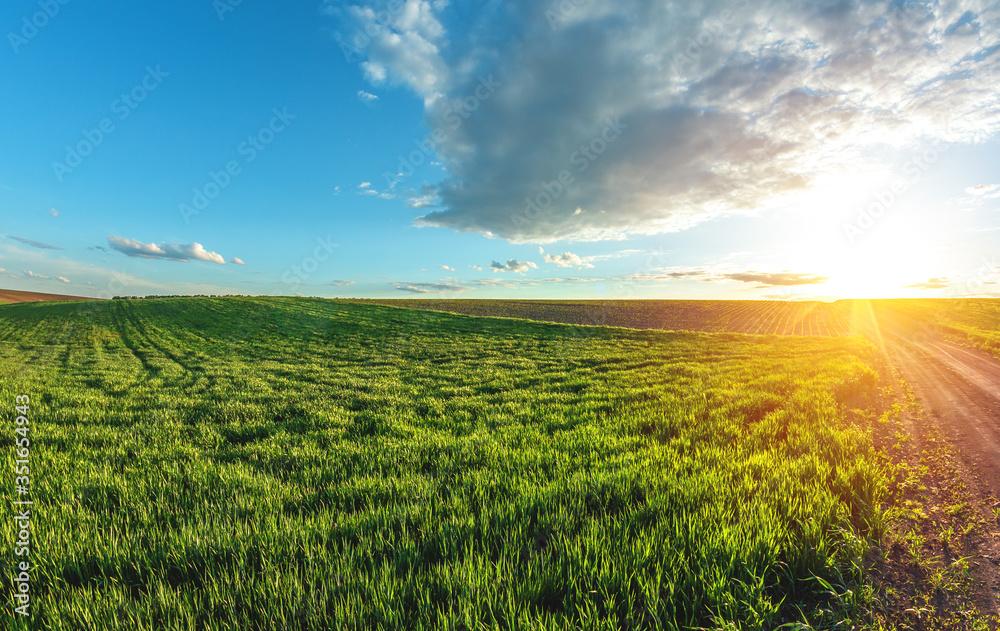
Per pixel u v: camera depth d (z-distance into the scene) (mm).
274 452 6984
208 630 2750
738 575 3266
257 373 16797
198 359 21734
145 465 6309
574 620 2850
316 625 2758
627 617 2828
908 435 7883
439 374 16250
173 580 3461
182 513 4570
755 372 15359
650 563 3357
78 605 2988
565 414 9703
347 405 11023
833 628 2834
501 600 2994
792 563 3457
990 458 6355
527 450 6637
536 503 4547
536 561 3406
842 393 11656
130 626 2814
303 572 3373
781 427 8141
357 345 26781
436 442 7316
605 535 3742
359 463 6383
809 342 28375
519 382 14414
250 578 3264
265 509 4625
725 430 7746
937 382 13445
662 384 13406
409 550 3633
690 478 5125
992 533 4180
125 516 4547
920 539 3973
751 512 4133
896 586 3385
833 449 6512
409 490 5059
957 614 3018
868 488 5031
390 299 102875
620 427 8250
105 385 14219
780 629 2869
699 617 2918
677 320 57125
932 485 5508
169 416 9703
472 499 4820
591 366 18391
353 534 3980
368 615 2885
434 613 2906
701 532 3762
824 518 4059
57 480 5512
